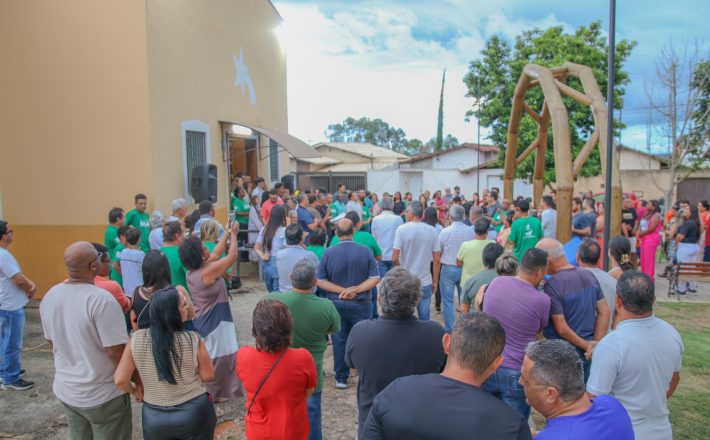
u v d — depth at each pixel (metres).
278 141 11.69
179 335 2.93
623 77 18.94
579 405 2.00
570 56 18.61
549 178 20.31
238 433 4.26
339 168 36.72
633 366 2.60
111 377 3.19
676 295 9.55
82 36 8.16
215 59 10.76
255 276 10.62
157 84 8.28
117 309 3.18
